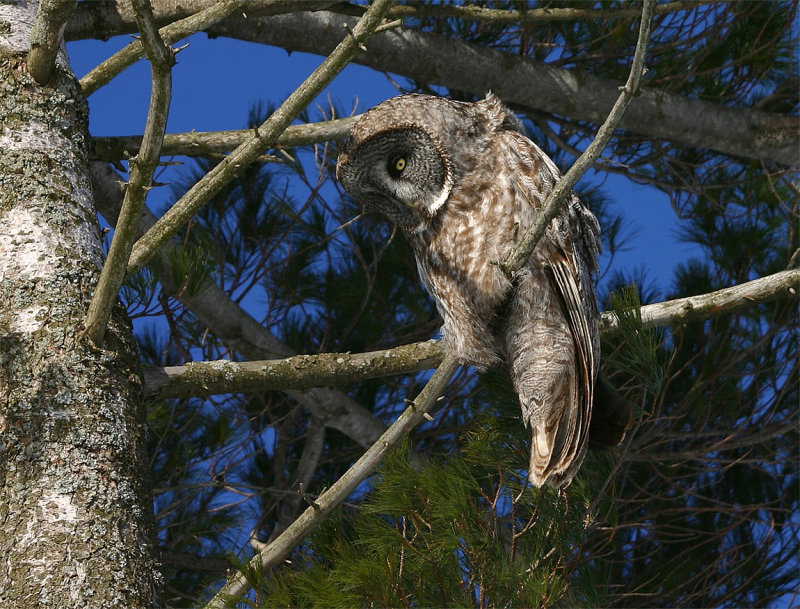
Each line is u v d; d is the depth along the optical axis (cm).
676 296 1303
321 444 1122
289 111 450
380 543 552
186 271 878
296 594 537
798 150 1291
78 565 447
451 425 1141
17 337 503
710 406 1225
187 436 1165
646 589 1109
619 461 668
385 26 442
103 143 716
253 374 702
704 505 1259
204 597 633
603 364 779
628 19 1140
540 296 688
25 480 466
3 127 572
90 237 554
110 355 513
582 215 738
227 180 467
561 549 593
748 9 1238
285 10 759
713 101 1314
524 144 693
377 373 741
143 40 385
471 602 535
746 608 1230
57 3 566
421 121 700
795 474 1304
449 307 721
